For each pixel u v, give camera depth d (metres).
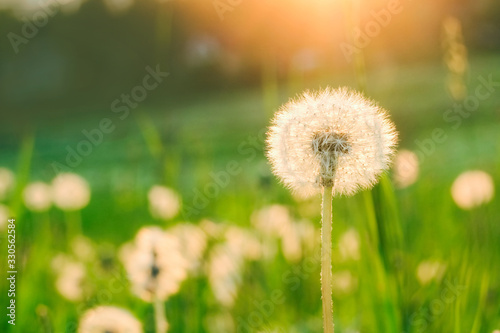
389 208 3.80
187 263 3.88
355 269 5.37
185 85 30.66
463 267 4.09
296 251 5.46
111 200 10.38
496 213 5.28
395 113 13.51
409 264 4.15
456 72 6.65
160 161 6.32
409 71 30.75
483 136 10.96
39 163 10.55
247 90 26.14
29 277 5.32
